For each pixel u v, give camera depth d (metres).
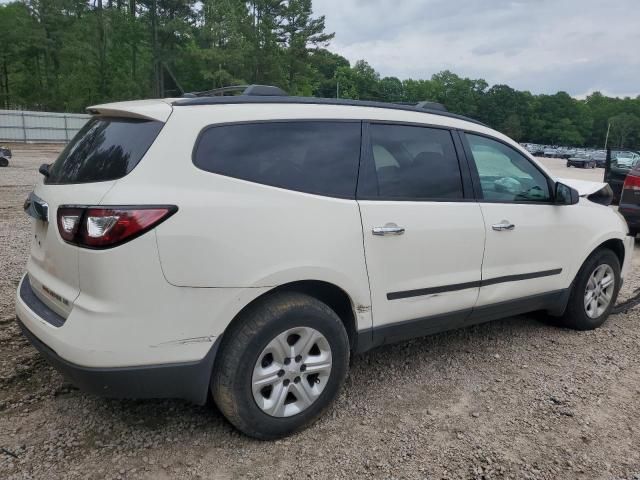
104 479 2.66
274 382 2.96
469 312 3.85
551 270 4.35
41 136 40.59
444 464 2.85
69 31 67.38
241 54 59.47
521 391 3.65
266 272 2.82
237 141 2.89
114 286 2.52
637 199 8.62
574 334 4.75
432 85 136.00
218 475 2.72
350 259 3.13
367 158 3.33
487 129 4.09
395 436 3.09
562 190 4.31
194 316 2.68
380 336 3.40
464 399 3.53
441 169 3.69
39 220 3.02
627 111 153.75
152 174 2.63
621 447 3.05
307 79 68.19
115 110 2.96
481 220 3.78
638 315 5.32
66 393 3.43
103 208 2.52
